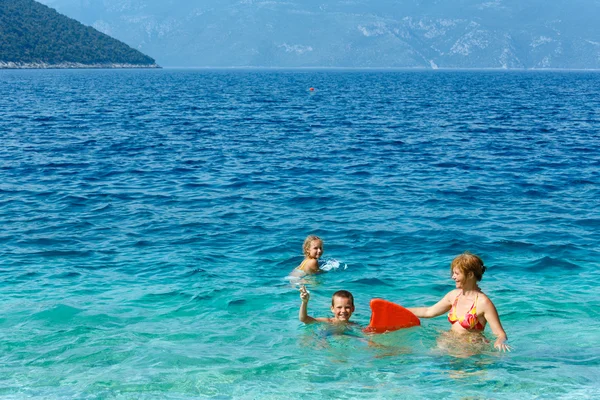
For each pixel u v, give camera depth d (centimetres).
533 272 1033
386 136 2997
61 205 1538
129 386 634
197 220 1382
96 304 870
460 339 745
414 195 1652
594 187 1772
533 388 627
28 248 1166
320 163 2183
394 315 770
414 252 1144
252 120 3828
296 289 942
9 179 1861
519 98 6462
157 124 3534
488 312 743
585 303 880
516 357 704
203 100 5950
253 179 1881
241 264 1070
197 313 843
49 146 2584
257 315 837
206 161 2222
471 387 631
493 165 2148
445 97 6612
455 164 2169
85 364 687
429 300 896
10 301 877
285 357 706
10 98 5953
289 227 1320
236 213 1450
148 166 2112
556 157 2334
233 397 612
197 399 608
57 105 5044
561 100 6091
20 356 705
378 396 612
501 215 1436
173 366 682
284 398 608
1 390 625
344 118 3988
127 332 775
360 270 1037
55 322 802
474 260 754
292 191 1703
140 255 1121
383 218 1400
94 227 1326
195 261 1077
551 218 1407
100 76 16275
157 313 841
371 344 740
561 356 708
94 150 2481
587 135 3048
